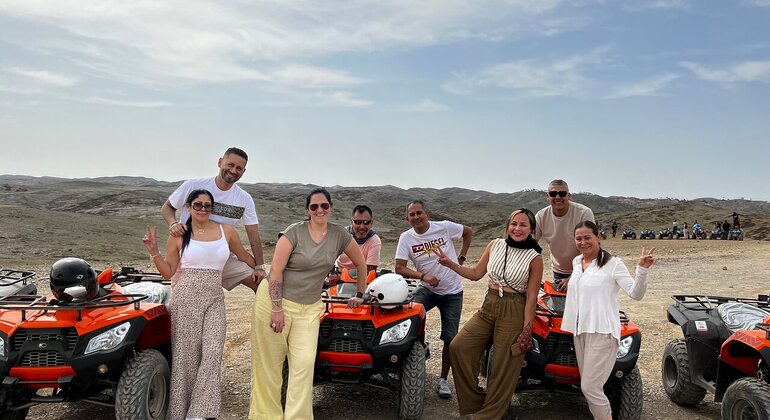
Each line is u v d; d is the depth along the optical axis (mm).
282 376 6250
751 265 23281
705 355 6742
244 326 10852
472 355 6066
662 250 31906
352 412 6637
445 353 7195
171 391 5543
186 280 5652
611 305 5664
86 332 5156
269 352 5656
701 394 6918
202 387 5527
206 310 5711
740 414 5531
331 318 6219
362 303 6113
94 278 5512
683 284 17781
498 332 5930
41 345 5090
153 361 5430
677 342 7320
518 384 6504
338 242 5773
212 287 5727
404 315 6285
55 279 5316
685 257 27000
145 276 7457
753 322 6473
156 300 6461
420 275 7230
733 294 15688
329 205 5613
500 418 5891
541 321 6363
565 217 7266
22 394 5461
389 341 6117
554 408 6973
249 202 6914
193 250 5668
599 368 5641
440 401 7043
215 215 6688
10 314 5391
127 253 26000
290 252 5598
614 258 5754
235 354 8961
